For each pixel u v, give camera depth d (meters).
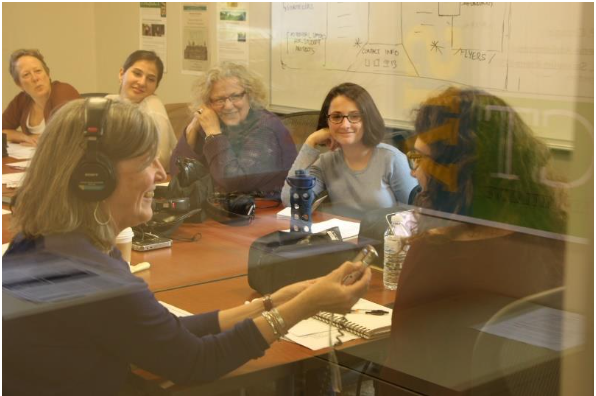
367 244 1.37
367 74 1.39
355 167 1.41
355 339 1.25
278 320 1.24
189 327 1.18
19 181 1.04
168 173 1.38
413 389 1.18
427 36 1.29
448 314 1.20
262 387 1.19
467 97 1.21
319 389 1.22
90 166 1.08
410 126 1.33
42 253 1.05
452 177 1.25
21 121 1.05
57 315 1.03
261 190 1.45
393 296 1.32
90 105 1.09
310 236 1.38
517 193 1.14
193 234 1.45
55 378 1.01
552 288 1.10
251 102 1.39
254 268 1.32
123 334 1.09
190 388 1.15
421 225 1.29
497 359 1.15
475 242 1.20
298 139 1.45
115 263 1.13
